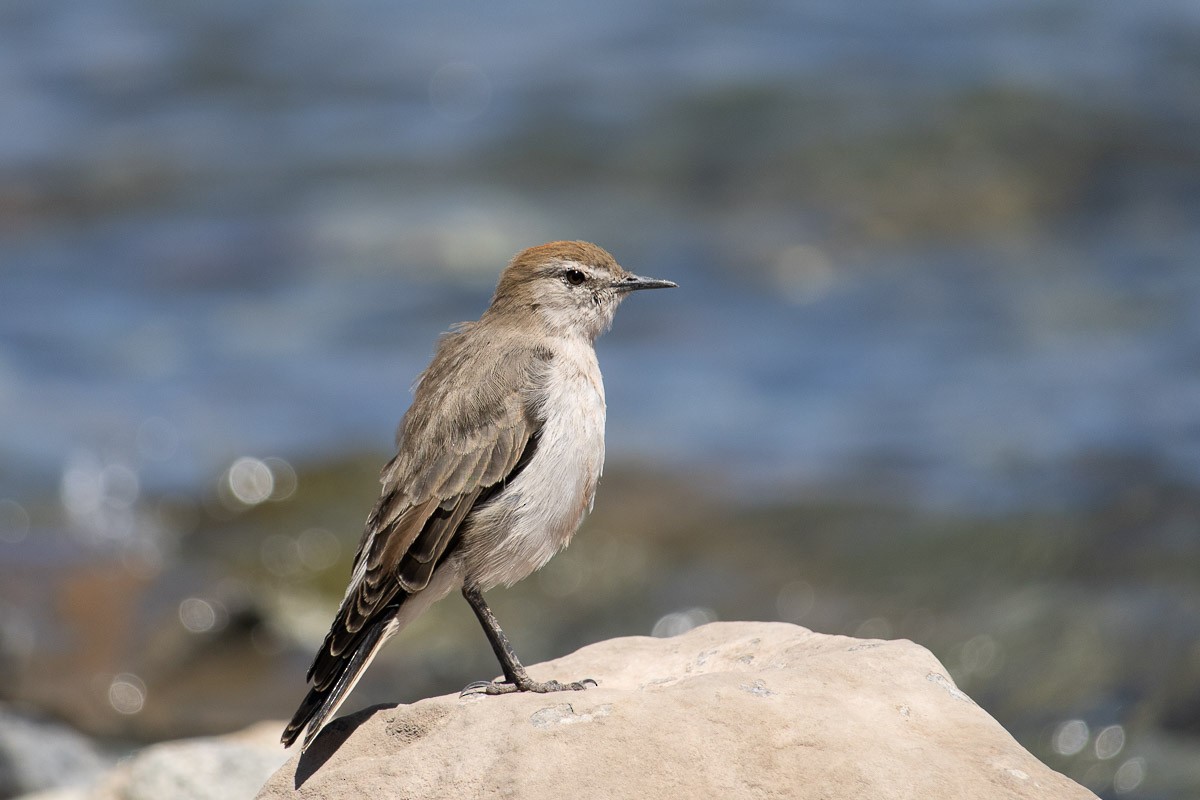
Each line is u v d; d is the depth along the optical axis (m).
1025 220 24.22
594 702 6.70
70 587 15.22
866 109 26.67
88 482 17.52
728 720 6.55
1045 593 13.50
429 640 14.27
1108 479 15.53
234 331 22.03
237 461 17.84
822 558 14.94
